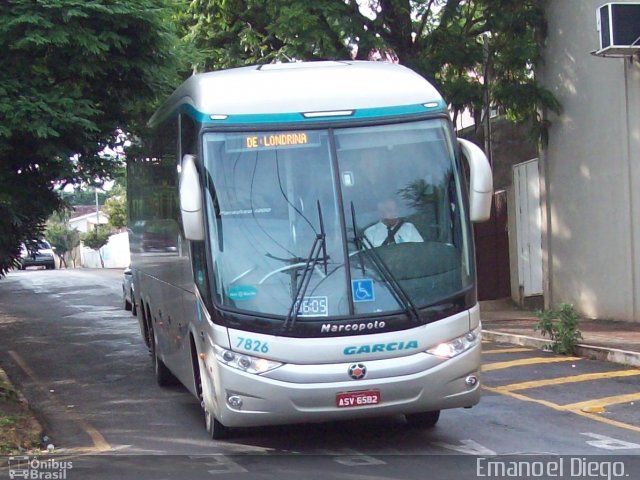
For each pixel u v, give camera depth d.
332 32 17.05
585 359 13.05
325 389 7.03
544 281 18.67
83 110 10.24
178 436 8.73
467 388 7.39
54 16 9.91
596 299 17.12
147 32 10.62
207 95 7.77
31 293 28.38
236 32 18.42
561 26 17.69
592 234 17.14
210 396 7.55
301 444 8.09
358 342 7.09
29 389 11.96
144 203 11.95
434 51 17.72
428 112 7.77
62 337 17.47
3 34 9.87
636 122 15.73
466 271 7.53
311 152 7.52
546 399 10.04
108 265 58.22
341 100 7.68
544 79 18.34
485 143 18.86
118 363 14.00
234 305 7.18
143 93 11.34
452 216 7.61
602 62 16.58
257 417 7.10
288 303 7.14
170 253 9.66
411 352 7.19
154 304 11.34
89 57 10.30
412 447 7.85
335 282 7.20
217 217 7.37
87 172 11.69
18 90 10.14
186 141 8.26
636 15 14.80
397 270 7.29
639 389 10.57
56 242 68.25
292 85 7.81
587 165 17.19
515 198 20.17
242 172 7.46
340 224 7.34
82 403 10.84
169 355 10.23
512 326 16.55
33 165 11.09
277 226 7.34
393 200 7.49
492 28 17.77
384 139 7.63
